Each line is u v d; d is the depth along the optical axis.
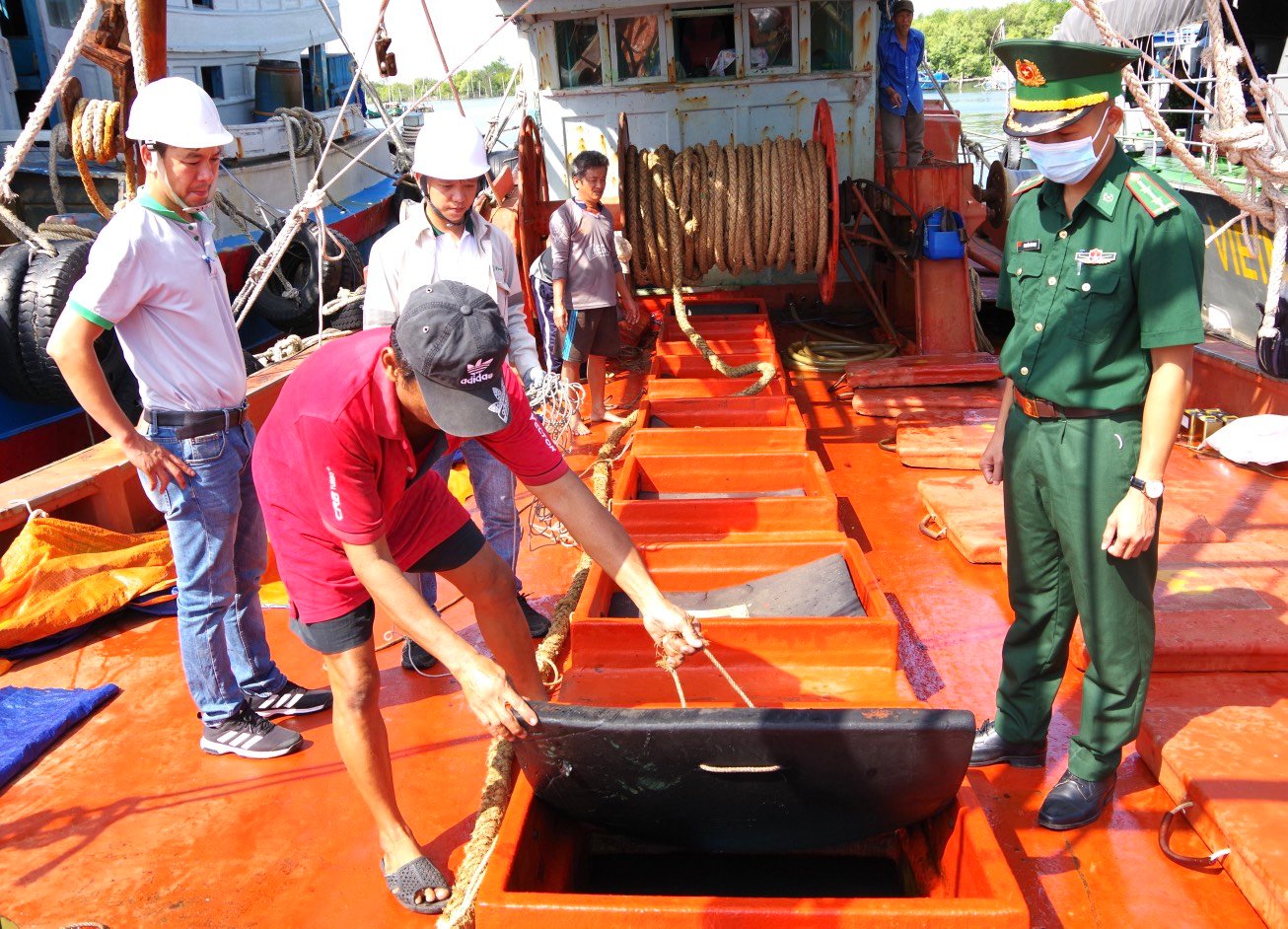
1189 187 7.59
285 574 2.72
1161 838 2.96
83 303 3.03
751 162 7.43
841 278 9.14
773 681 3.62
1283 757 3.12
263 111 12.54
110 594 4.62
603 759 2.51
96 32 5.16
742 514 4.73
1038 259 2.86
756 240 7.41
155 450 3.25
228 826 3.28
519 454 2.60
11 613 4.39
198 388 3.31
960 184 7.82
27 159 8.94
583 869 2.91
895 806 2.58
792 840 2.77
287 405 2.56
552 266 6.45
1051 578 3.12
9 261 7.27
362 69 6.30
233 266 10.02
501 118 11.33
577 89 8.59
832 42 8.41
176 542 3.41
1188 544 4.64
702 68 8.55
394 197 14.13
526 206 7.44
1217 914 2.73
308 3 13.91
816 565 4.25
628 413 7.14
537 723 2.40
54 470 5.14
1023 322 2.92
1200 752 3.15
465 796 3.35
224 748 3.64
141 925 2.87
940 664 3.98
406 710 3.85
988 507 5.12
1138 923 2.71
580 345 6.55
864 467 6.02
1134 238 2.65
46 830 3.29
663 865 2.95
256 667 3.84
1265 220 3.89
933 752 2.43
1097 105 2.58
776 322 9.06
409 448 2.53
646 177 7.48
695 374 7.41
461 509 3.04
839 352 8.02
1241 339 6.93
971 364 7.11
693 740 2.43
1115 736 2.99
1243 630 3.79
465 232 4.02
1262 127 3.64
